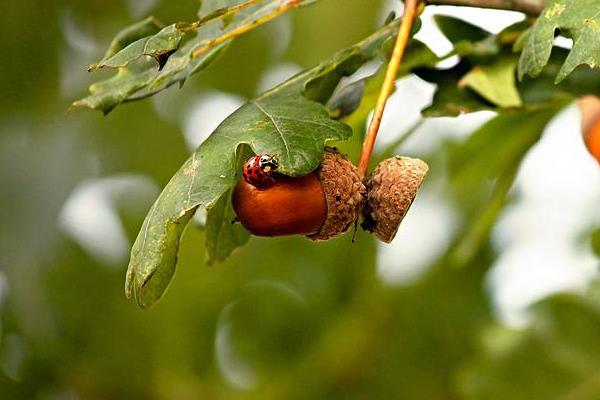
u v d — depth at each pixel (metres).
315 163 0.62
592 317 0.85
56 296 0.94
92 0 0.96
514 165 0.75
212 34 0.66
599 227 0.83
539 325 0.86
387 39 0.66
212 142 0.63
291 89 0.64
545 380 0.85
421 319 0.95
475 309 0.94
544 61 0.63
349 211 0.62
